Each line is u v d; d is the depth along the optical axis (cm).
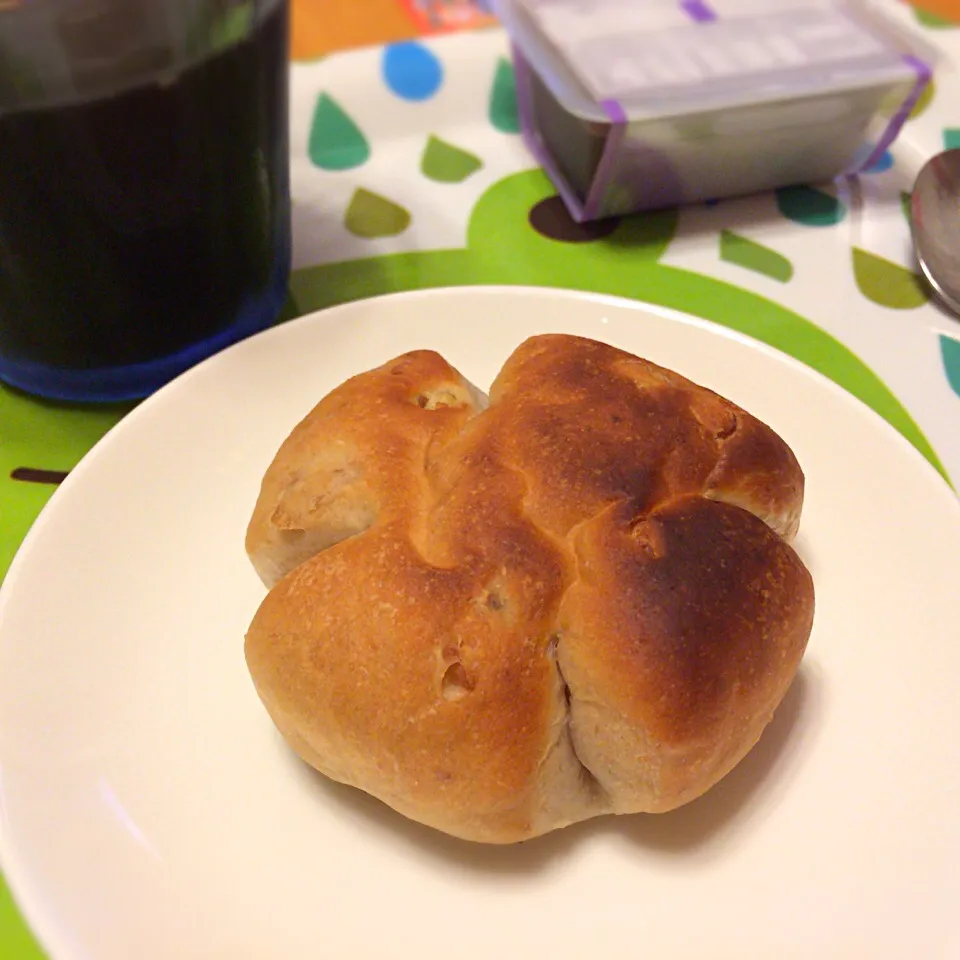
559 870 17
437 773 16
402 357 21
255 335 24
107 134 19
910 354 27
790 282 29
